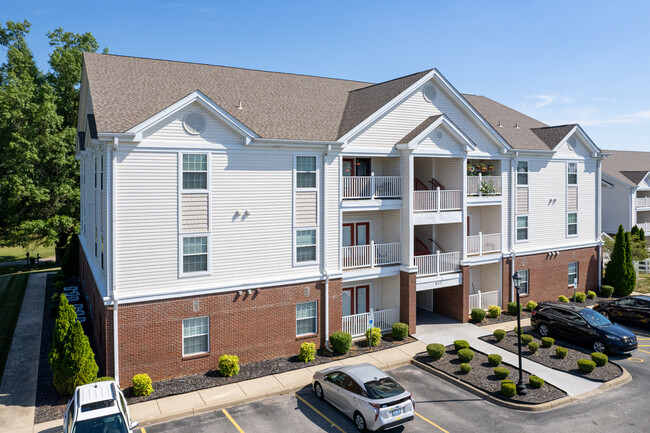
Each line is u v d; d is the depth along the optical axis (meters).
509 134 29.81
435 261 25.17
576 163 32.09
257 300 20.25
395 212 24.78
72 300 28.34
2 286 35.38
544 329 24.14
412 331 24.05
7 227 45.81
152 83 21.77
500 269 28.41
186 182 18.69
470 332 24.50
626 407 16.45
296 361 20.47
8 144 41.41
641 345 23.09
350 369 16.14
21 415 15.70
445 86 25.45
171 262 18.53
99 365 20.06
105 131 16.97
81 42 45.72
